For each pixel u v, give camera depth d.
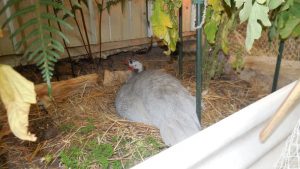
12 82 0.40
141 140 1.01
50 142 1.00
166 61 1.96
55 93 1.29
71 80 1.39
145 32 2.20
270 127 0.84
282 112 0.81
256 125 0.87
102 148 0.96
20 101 0.41
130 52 2.14
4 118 1.01
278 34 1.17
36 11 0.49
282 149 0.98
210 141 0.73
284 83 1.53
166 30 1.12
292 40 1.51
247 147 0.87
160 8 1.07
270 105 0.90
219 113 1.25
